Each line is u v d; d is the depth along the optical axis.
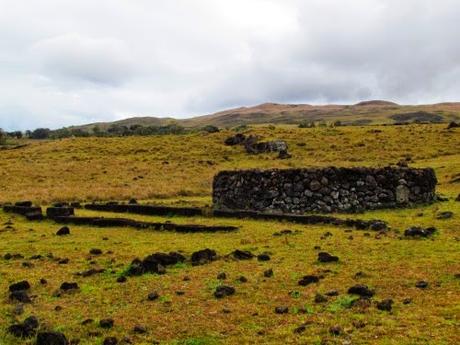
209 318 9.75
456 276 11.35
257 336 8.74
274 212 23.36
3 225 23.92
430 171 24.31
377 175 23.12
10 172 54.19
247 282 11.97
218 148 68.44
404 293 10.53
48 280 13.18
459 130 67.94
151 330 9.31
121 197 38.00
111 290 11.96
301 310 9.82
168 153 67.00
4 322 9.95
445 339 8.07
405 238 15.78
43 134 195.62
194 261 14.30
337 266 12.95
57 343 8.60
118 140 79.81
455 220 18.39
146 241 18.34
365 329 8.66
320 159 57.00
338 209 22.75
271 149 63.38
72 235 20.42
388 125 83.56
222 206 25.73
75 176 52.16
